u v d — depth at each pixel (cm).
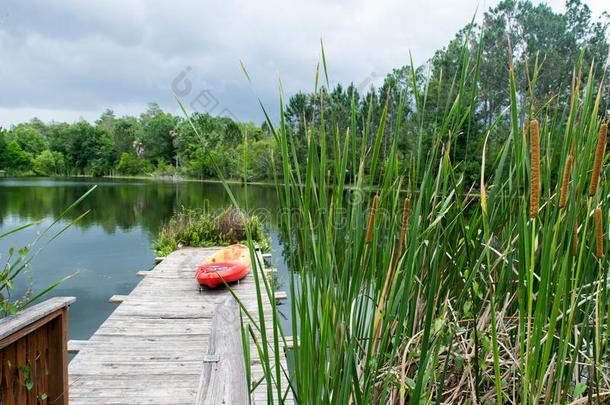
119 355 325
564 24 1118
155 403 252
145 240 1115
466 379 90
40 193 2678
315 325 65
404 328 87
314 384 65
